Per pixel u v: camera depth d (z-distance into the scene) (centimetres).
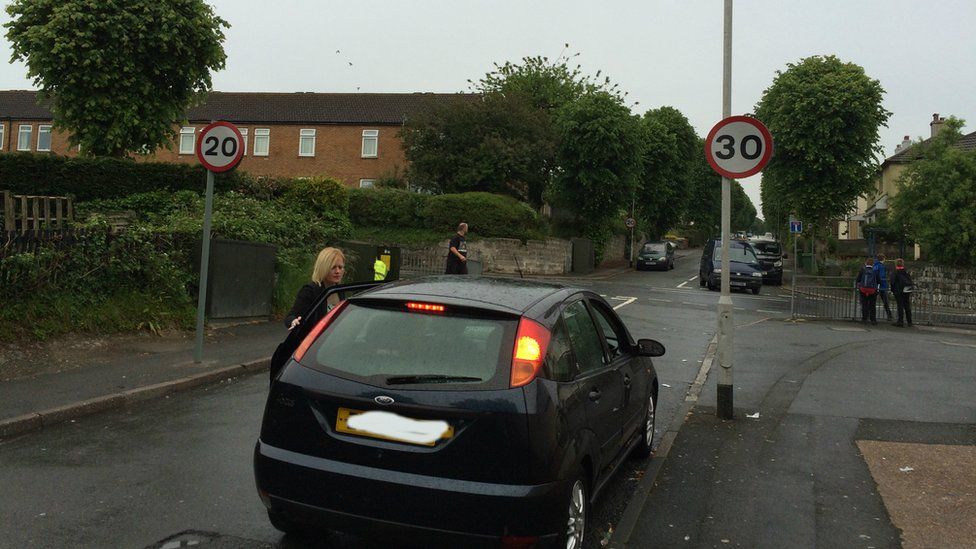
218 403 748
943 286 2709
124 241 1038
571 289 482
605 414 439
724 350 724
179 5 2375
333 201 1945
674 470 561
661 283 3347
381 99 4731
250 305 1263
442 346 364
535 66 4616
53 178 1928
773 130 3662
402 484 336
